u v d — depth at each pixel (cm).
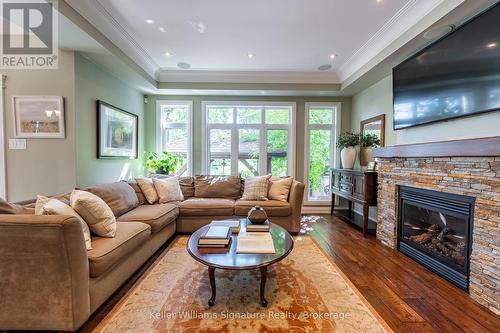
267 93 458
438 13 217
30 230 133
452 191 208
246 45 324
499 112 187
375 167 353
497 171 168
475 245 184
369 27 277
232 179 389
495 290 168
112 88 360
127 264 200
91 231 185
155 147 480
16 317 140
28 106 287
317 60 374
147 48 336
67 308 138
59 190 289
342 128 486
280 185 355
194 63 390
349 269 232
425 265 238
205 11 247
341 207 490
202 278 211
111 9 245
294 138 486
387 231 295
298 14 252
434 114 238
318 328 150
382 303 178
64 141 288
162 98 480
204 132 484
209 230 204
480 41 190
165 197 336
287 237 204
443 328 152
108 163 355
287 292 190
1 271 137
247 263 159
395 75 297
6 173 290
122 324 152
